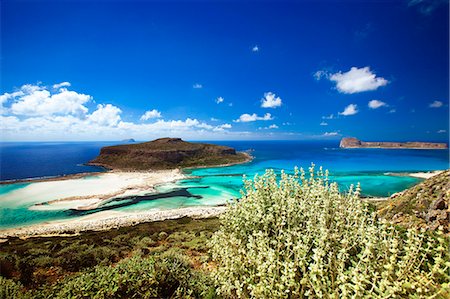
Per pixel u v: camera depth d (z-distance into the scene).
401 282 2.72
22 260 9.60
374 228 3.34
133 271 4.82
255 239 3.94
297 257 3.24
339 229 3.87
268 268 3.25
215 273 4.55
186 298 4.58
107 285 4.46
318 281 2.87
